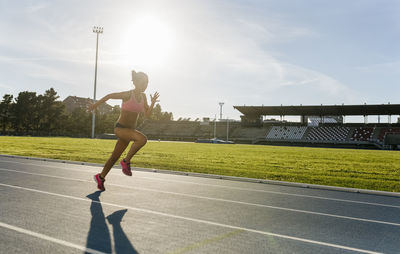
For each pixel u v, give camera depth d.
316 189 8.21
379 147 61.16
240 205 5.91
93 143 37.78
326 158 22.91
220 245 3.66
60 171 10.16
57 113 89.75
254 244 3.73
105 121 91.62
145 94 6.16
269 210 5.57
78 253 3.27
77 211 5.04
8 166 11.18
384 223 4.87
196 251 3.44
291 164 16.69
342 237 4.11
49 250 3.34
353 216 5.30
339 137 68.25
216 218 4.90
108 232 4.02
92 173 9.81
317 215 5.30
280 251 3.52
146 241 3.72
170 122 92.75
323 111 70.56
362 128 69.44
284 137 73.12
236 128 81.62
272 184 8.85
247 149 35.69
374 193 7.69
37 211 4.98
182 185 8.09
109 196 6.33
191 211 5.30
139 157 18.17
